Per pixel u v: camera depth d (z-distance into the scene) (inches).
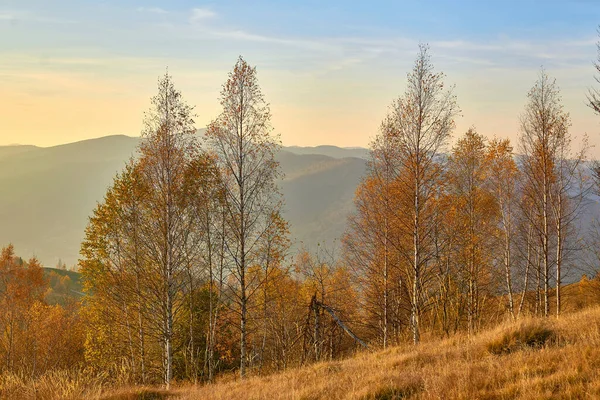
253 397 384.2
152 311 891.4
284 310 1073.5
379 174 986.1
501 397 267.0
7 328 1438.2
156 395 450.0
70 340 1478.8
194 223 892.6
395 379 348.8
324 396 346.0
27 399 420.8
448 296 952.9
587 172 969.5
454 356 423.5
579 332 396.5
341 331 1064.2
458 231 976.9
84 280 979.3
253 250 873.5
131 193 878.4
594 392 242.2
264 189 844.0
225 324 1061.1
